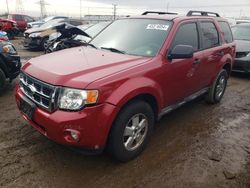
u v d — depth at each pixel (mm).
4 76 5668
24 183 2932
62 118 2814
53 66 3266
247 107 5680
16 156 3398
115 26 4586
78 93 2811
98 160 3416
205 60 4664
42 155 3449
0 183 2908
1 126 4203
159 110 3725
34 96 3193
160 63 3605
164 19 4219
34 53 11961
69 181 3010
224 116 5098
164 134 4223
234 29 9578
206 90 5230
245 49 8117
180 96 4238
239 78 8312
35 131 4055
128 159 3391
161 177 3156
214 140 4117
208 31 4953
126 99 3035
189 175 3215
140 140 3516
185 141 4035
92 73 3029
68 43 6848
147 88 3316
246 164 3506
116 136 3094
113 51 3945
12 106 5066
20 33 22516
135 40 4031
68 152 3543
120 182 3041
